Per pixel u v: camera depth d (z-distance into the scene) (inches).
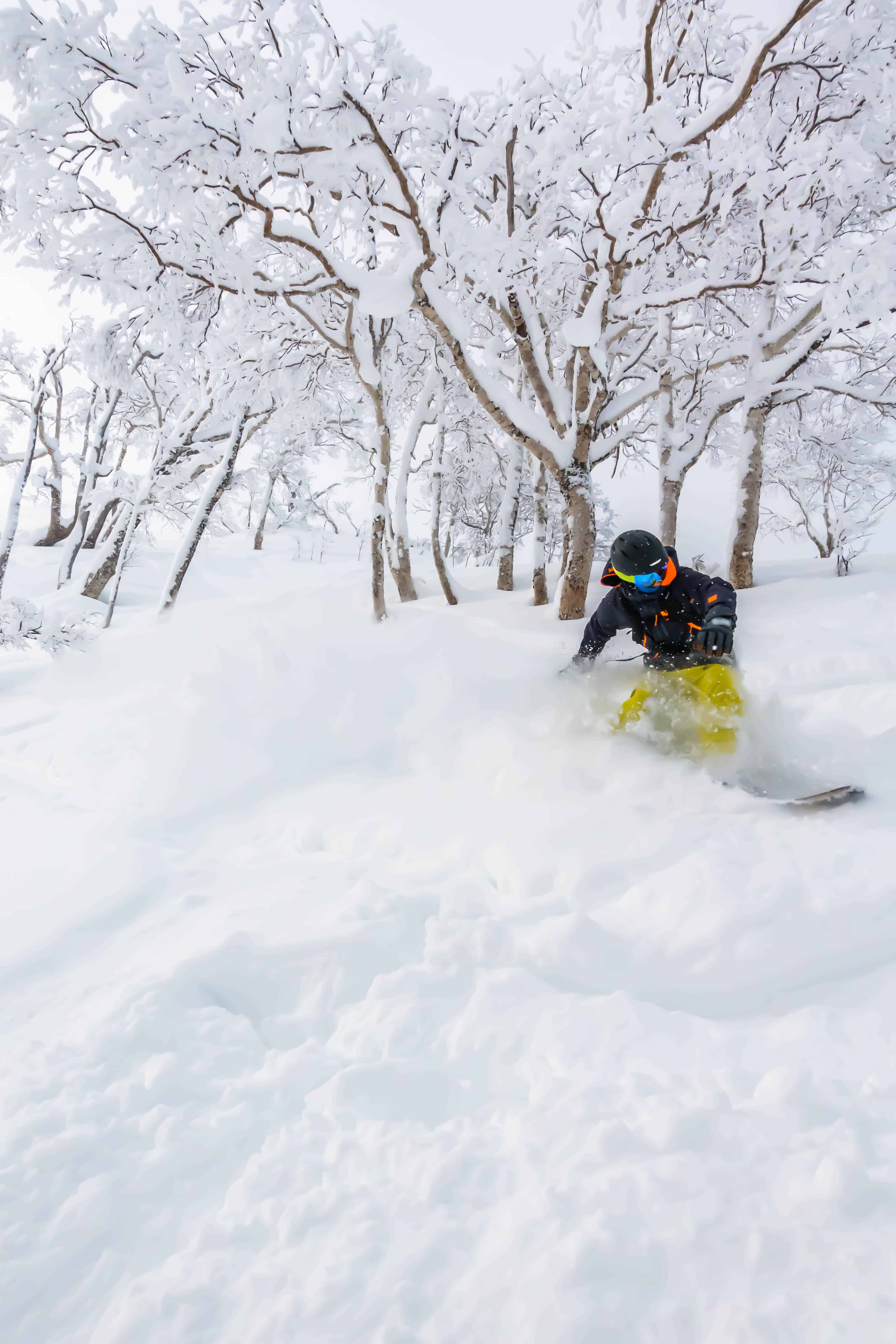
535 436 321.7
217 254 255.9
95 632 348.2
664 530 400.2
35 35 215.0
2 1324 50.3
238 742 183.0
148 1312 50.0
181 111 225.8
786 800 117.7
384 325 361.7
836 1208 50.2
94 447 603.5
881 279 216.7
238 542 949.2
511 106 283.9
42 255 262.2
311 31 228.4
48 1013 86.0
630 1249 49.1
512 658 224.2
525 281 295.0
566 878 102.8
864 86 272.4
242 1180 59.6
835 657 214.7
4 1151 63.0
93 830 145.4
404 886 107.3
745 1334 43.8
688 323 385.7
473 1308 47.9
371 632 233.3
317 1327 47.9
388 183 265.7
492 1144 61.6
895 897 86.0
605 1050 70.7
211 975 86.5
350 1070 69.9
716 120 257.3
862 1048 67.8
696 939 85.7
